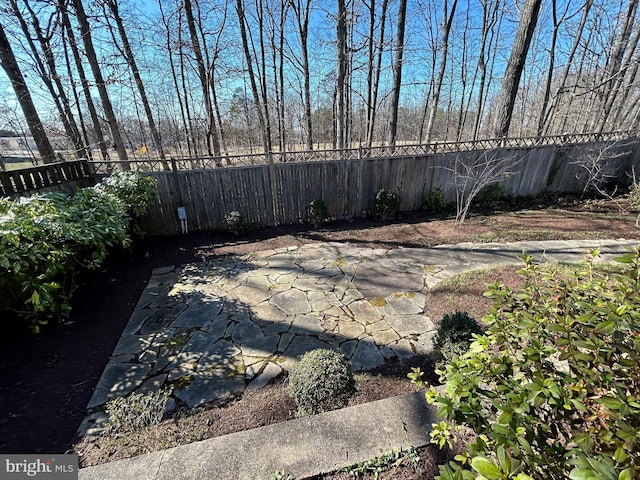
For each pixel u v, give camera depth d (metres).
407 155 6.83
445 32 9.52
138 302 3.61
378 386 2.23
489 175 6.61
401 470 1.36
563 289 1.25
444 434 1.14
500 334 1.19
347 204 6.81
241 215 5.85
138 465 1.41
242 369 2.50
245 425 1.93
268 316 3.27
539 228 5.61
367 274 4.21
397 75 8.91
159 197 5.71
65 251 2.91
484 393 1.02
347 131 11.90
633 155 8.03
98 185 4.39
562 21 10.59
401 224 6.38
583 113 14.25
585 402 0.93
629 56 10.20
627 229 5.30
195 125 11.16
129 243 4.23
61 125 8.41
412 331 2.95
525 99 14.75
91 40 6.56
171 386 2.33
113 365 2.56
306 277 4.18
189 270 4.46
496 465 0.81
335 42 7.54
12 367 2.38
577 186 8.11
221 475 1.35
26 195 4.11
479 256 4.60
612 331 0.93
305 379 1.92
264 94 10.60
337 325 3.08
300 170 6.29
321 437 1.50
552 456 0.89
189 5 8.08
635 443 0.75
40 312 2.88
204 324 3.15
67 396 2.21
